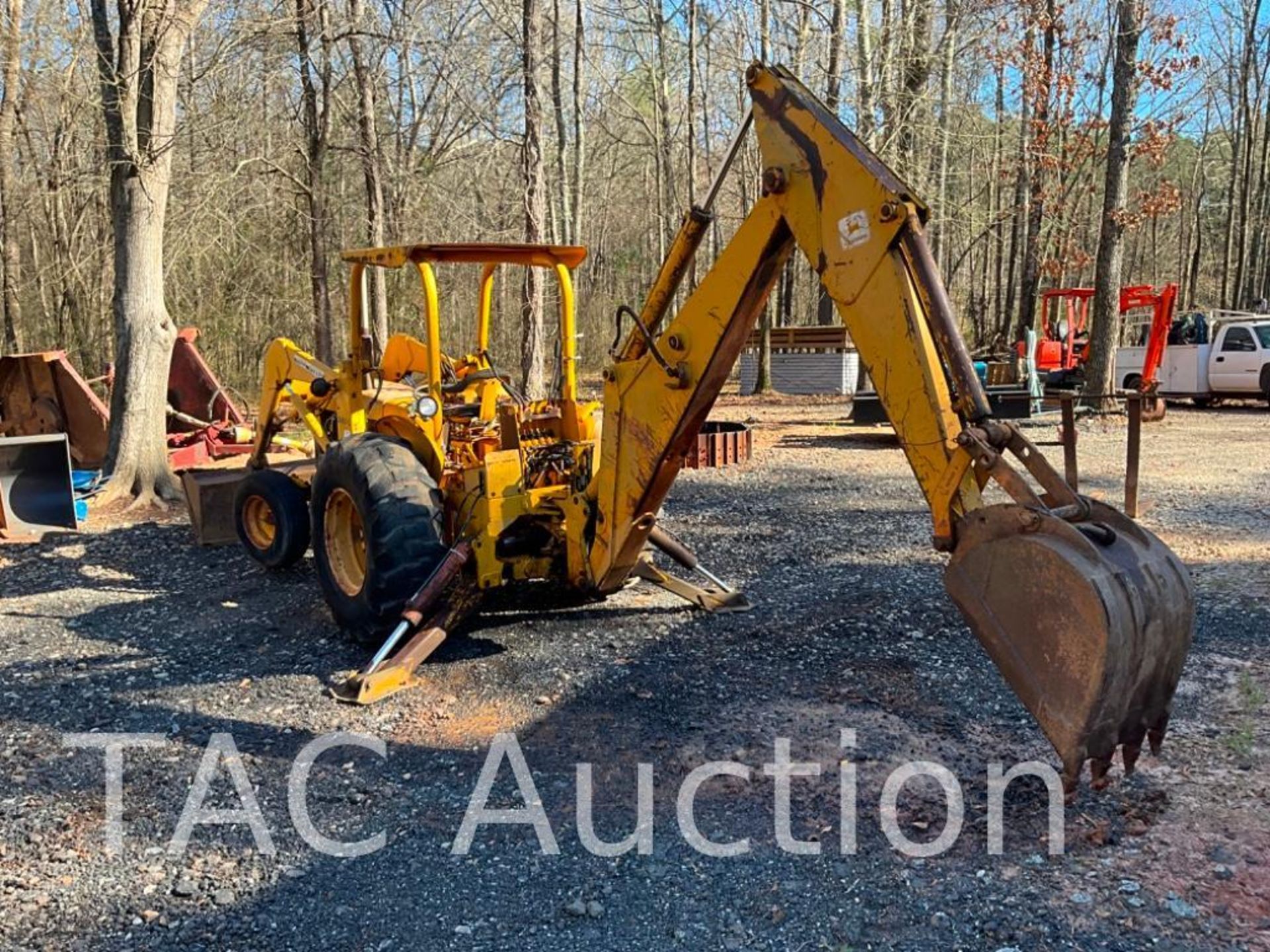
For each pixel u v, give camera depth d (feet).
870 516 28.84
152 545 26.96
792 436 49.75
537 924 9.80
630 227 130.11
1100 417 53.26
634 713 14.80
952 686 15.44
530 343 47.83
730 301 14.11
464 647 17.87
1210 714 14.16
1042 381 62.75
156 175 32.55
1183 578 10.16
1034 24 64.34
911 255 11.43
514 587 21.34
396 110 68.59
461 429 19.52
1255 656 16.42
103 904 10.21
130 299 32.50
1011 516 10.30
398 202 65.31
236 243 66.23
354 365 20.83
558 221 68.39
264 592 22.12
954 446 11.05
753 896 10.14
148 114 32.22
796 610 19.58
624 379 16.03
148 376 32.65
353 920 9.93
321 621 19.77
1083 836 10.96
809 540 25.86
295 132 66.08
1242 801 11.60
